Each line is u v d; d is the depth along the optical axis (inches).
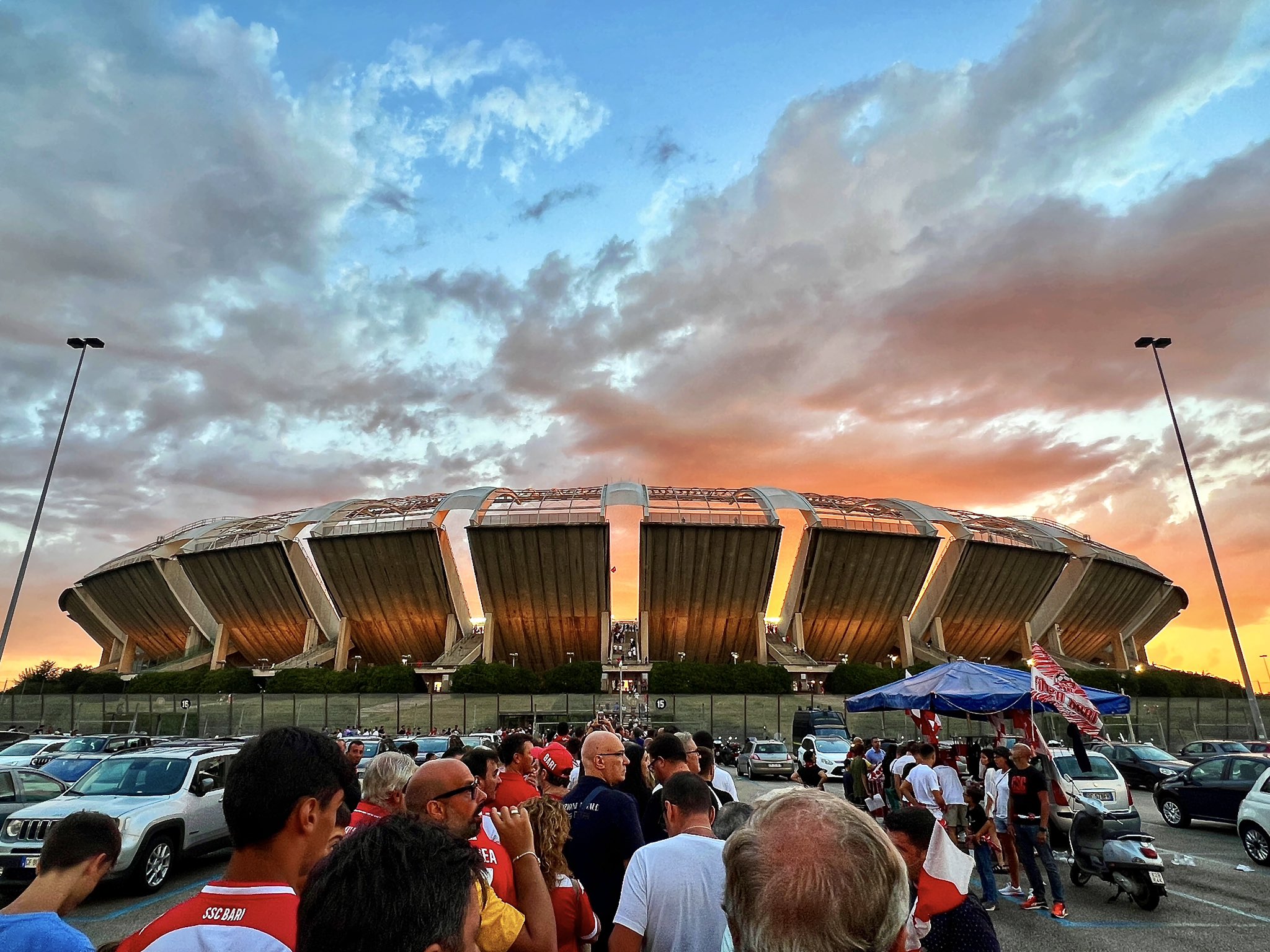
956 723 1835.6
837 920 78.7
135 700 1985.7
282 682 2534.5
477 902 78.1
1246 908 420.2
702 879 143.8
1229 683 2792.8
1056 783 512.4
